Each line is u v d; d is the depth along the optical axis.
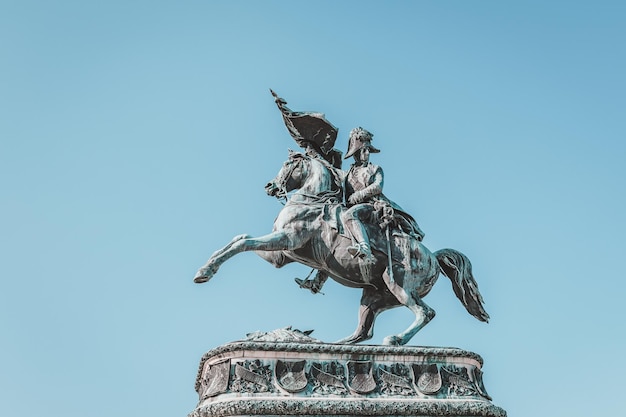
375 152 9.14
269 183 8.89
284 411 7.05
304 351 7.43
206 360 7.60
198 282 7.93
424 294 8.73
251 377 7.23
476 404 7.55
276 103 9.27
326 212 8.54
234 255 8.06
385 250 8.51
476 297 9.03
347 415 7.20
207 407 7.07
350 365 7.51
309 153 9.34
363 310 8.75
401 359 7.68
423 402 7.43
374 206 8.70
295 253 8.49
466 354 7.83
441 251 9.03
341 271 8.50
